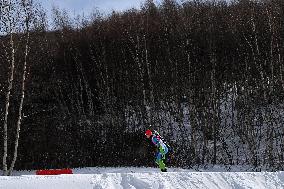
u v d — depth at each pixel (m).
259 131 27.58
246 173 10.51
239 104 28.09
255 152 24.39
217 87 29.61
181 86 29.89
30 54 28.03
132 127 28.67
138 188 9.48
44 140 27.45
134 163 26.08
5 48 23.20
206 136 26.94
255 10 33.22
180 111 28.28
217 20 33.94
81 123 28.94
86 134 28.20
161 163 13.68
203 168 24.14
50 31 34.66
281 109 27.95
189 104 27.78
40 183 9.20
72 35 34.84
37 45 29.56
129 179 9.72
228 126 28.39
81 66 31.30
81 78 32.09
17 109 27.42
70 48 33.12
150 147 26.41
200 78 29.52
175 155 25.06
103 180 9.56
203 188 9.69
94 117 29.48
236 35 31.47
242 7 34.84
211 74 28.42
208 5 36.78
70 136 28.00
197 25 33.25
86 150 27.30
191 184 9.78
